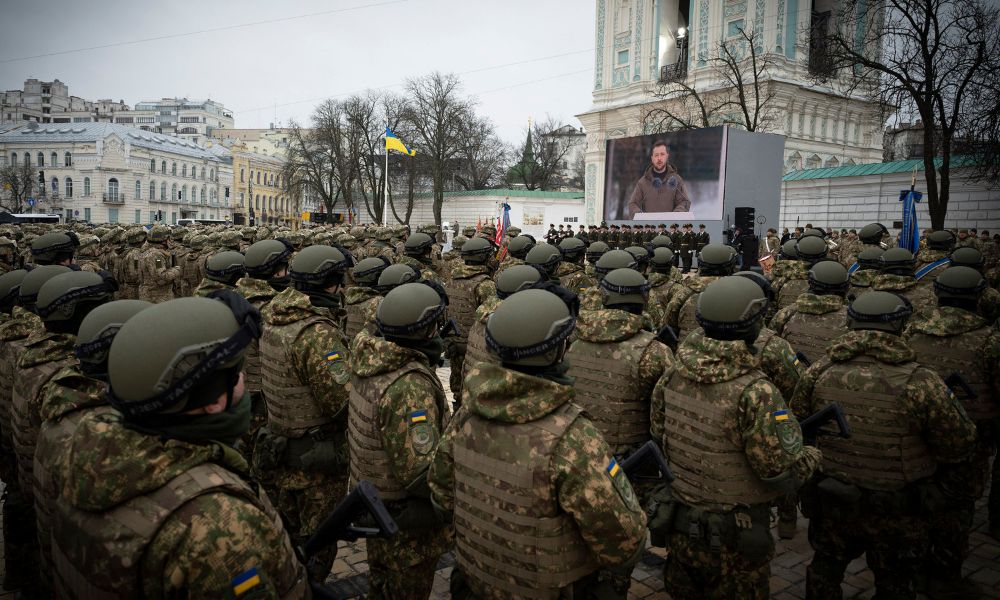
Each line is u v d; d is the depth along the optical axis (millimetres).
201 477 1694
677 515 3215
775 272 9047
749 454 2936
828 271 5625
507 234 12758
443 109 52375
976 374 4574
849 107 40000
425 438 2904
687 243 26312
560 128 76000
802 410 3859
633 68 43562
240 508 1689
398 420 2896
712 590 3184
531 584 2191
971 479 3859
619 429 4066
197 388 1705
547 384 2209
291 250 5000
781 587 4312
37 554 3633
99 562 1593
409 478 2881
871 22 21875
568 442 2156
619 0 44375
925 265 9555
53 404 2396
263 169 96375
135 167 76938
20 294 3717
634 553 2189
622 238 28938
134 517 1604
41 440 2387
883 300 3590
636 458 2662
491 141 66812
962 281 4758
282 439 3797
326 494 3877
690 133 29391
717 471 3049
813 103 38375
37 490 2381
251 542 1670
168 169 81125
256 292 4719
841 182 28250
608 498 2121
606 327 4133
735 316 3072
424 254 8930
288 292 4012
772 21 36469
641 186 31859
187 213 83875
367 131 54594
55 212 76938
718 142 28250
